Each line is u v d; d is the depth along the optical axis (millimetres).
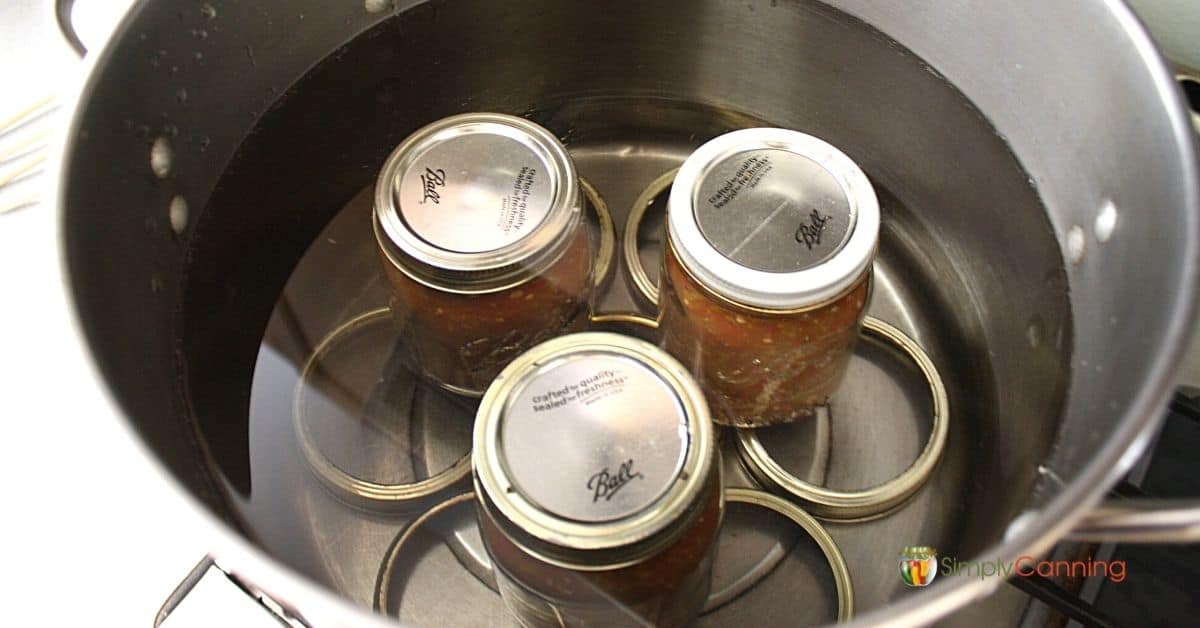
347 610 284
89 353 323
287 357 459
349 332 477
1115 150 380
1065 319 408
